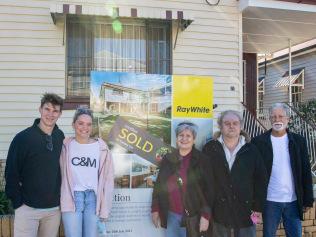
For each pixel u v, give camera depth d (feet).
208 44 27.07
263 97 57.06
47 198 11.58
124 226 13.79
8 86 24.35
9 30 24.39
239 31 27.63
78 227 11.81
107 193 12.16
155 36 26.18
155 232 13.94
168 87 14.40
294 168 13.44
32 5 24.61
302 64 48.55
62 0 24.97
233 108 27.45
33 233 11.64
